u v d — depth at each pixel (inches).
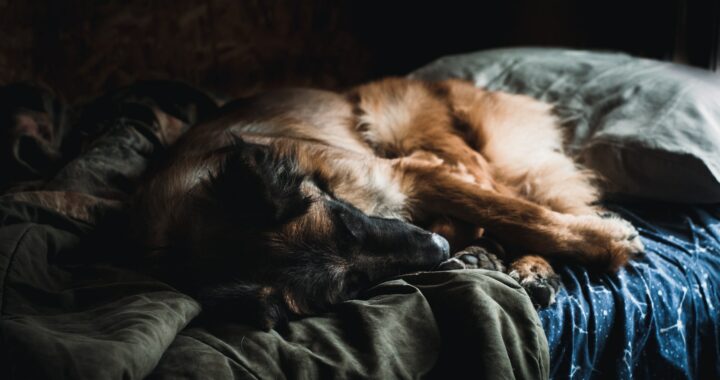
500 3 74.6
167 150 42.4
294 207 32.9
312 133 43.4
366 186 38.8
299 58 79.0
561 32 67.8
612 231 37.2
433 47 81.1
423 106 47.0
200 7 73.6
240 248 32.7
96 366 25.0
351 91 49.3
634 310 34.8
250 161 34.0
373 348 29.1
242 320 30.9
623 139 42.1
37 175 44.8
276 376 28.3
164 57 73.7
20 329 25.9
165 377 27.0
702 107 42.1
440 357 30.1
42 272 31.5
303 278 32.2
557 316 33.6
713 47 54.2
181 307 29.8
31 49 69.2
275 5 76.5
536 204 40.8
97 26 71.6
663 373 35.2
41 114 48.4
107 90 72.7
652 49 58.4
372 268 33.6
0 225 34.4
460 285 31.5
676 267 36.9
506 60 55.6
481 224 38.8
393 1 80.9
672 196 41.1
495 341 29.2
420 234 35.2
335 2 79.4
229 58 75.7
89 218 37.3
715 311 36.8
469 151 44.8
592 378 34.0
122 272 32.9
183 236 34.0
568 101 48.2
